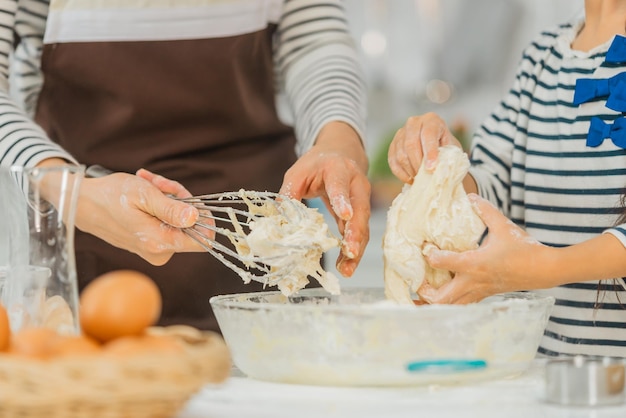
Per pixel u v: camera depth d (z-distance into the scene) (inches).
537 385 44.3
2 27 65.6
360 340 42.8
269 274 50.0
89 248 68.0
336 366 43.3
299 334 43.7
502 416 37.6
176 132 70.2
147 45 68.7
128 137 69.8
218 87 69.7
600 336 63.1
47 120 71.1
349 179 58.0
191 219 51.6
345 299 54.1
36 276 42.4
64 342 35.2
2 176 42.9
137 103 68.9
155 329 40.5
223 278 69.5
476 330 43.4
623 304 62.4
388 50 161.3
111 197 55.3
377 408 39.4
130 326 36.1
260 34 71.3
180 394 34.3
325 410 39.1
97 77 68.7
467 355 43.5
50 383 32.2
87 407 33.1
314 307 43.3
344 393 42.8
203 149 70.6
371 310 42.5
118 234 57.2
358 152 65.1
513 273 49.9
